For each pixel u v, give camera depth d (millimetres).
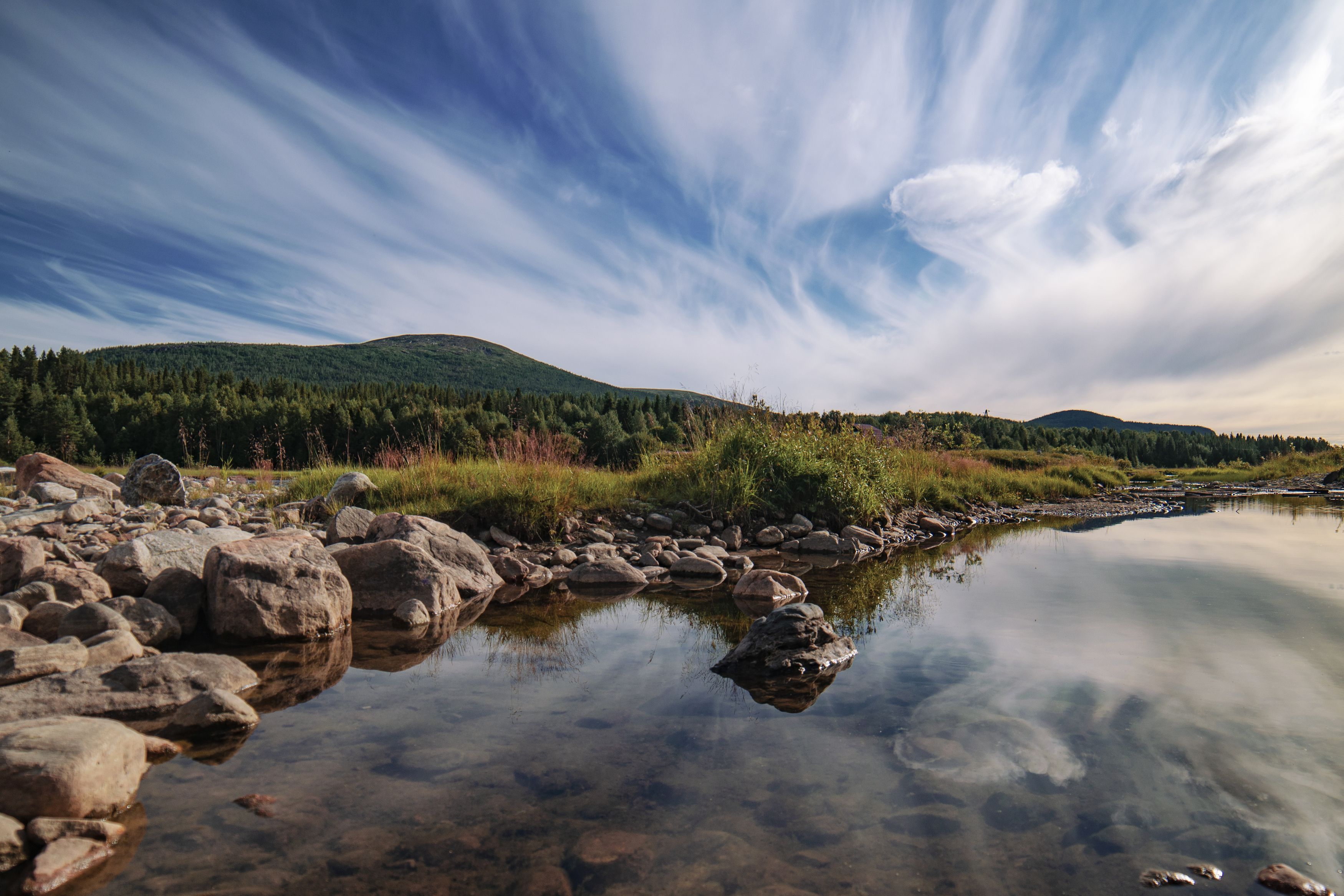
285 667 3762
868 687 3342
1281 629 4188
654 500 9938
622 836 2027
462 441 11758
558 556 7379
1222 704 2955
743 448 10445
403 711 3078
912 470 14227
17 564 4672
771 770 2455
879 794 2268
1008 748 2566
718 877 1827
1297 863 1829
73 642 3447
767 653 3723
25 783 2027
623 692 3350
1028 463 24438
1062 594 5477
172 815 2150
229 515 8258
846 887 1773
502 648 4203
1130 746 2551
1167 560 7289
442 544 6234
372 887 1786
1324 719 2770
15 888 1751
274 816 2145
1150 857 1878
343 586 4801
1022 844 1958
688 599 5840
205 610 4508
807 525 9734
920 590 5914
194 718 2852
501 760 2557
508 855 1935
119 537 6898
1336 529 10484
